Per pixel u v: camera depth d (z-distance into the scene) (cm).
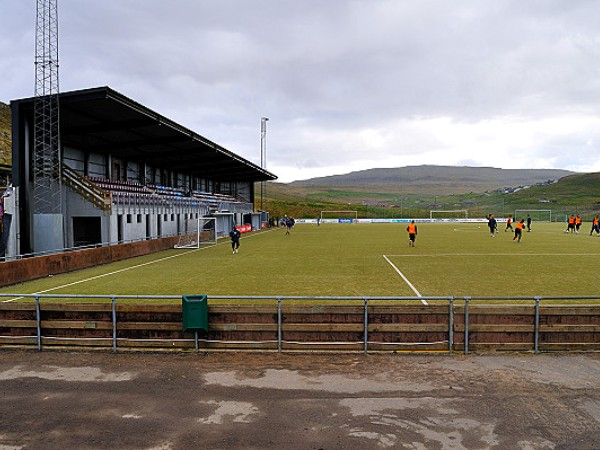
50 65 2834
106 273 1959
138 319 901
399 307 865
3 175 3656
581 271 1841
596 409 612
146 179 4988
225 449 519
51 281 1745
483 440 533
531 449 514
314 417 594
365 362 801
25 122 2784
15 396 672
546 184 18288
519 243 3394
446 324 859
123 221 3112
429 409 614
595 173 18100
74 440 543
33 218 2781
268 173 6769
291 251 2902
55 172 2945
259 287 1503
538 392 668
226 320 886
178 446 527
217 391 681
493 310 853
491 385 695
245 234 5219
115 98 2581
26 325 914
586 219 8681
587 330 844
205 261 2397
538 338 851
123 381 725
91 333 904
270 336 876
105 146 3825
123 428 571
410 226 3159
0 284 1620
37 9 2816
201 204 4666
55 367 793
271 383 710
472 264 2097
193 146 4172
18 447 528
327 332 869
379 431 556
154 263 2334
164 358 832
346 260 2316
